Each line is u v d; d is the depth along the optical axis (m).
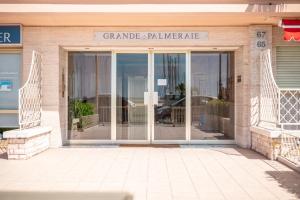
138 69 11.26
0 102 10.90
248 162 8.49
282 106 10.48
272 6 9.28
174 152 9.75
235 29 10.55
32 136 9.07
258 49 10.35
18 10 9.28
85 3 9.27
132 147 10.55
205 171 7.61
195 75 11.25
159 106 11.27
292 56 10.85
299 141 8.63
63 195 5.96
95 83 11.29
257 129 9.59
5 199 5.76
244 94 10.50
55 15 9.39
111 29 10.55
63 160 8.68
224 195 5.97
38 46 10.52
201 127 11.20
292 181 6.84
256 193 6.08
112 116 11.24
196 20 9.88
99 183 6.66
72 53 11.27
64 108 10.98
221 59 11.26
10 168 7.83
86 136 11.16
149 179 6.95
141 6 9.23
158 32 10.54
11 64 10.83
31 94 9.81
